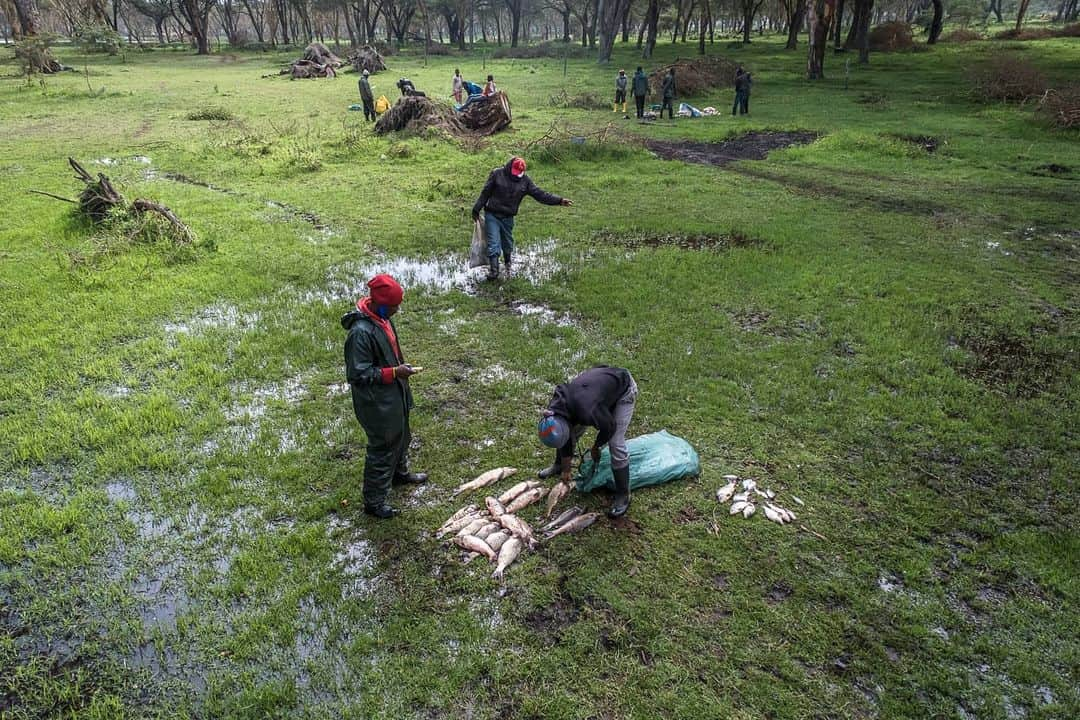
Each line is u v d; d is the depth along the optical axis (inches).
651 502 191.0
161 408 232.5
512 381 254.4
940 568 169.3
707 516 185.3
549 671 140.0
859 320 303.1
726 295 330.3
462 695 135.3
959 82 1167.6
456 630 149.4
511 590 160.9
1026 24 2723.9
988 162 621.0
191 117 860.0
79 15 2347.4
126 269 353.1
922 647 147.4
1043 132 740.7
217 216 455.2
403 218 460.8
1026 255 388.5
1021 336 289.6
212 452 211.9
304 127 793.6
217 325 298.4
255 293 334.0
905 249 396.5
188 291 331.6
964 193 522.0
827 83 1211.9
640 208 484.4
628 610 154.6
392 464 180.1
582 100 989.8
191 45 2519.7
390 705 132.6
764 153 684.7
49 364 263.0
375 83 1316.4
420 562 169.3
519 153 649.6
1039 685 139.5
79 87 1188.5
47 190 506.6
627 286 340.8
